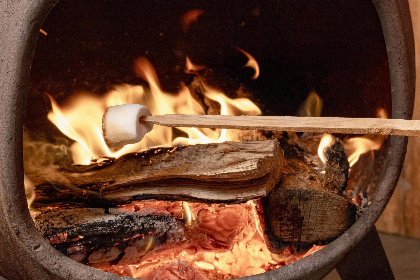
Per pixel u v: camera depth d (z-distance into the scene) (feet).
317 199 2.02
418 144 2.81
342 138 2.37
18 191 1.77
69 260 1.86
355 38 2.21
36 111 2.40
